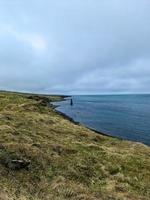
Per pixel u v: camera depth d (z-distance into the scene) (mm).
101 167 25406
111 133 65875
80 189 18922
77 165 24531
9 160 21266
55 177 20875
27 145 26156
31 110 64062
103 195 18703
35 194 17359
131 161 28844
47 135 34750
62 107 146625
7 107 62469
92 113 121125
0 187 17000
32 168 21609
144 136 62875
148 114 121625
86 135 41062
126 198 18797
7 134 29047
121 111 138500
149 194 21031
